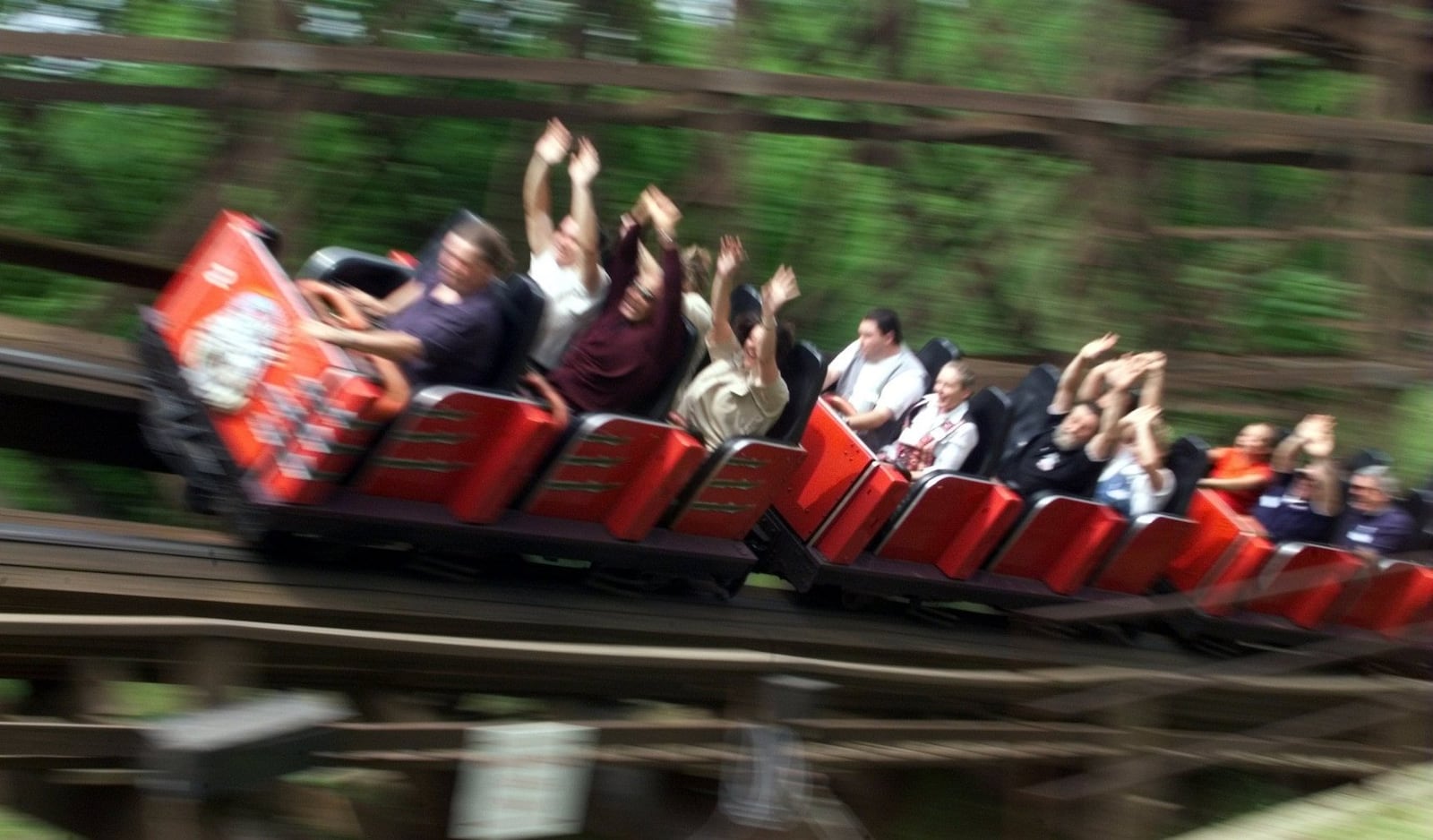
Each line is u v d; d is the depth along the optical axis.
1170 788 8.53
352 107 11.16
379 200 13.28
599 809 6.39
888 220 15.07
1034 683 7.00
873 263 15.07
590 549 6.57
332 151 12.93
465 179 13.47
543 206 7.06
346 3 12.84
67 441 6.94
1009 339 14.83
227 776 3.82
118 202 12.91
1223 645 9.53
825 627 7.59
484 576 6.62
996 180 15.16
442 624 6.08
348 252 6.53
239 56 9.83
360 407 5.55
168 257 10.67
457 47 13.49
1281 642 9.61
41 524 5.64
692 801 6.61
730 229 12.41
